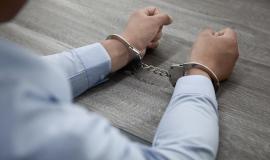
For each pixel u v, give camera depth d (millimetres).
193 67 783
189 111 664
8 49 375
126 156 425
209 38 828
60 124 365
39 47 918
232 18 1063
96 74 805
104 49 820
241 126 741
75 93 788
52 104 382
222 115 763
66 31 979
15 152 337
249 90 825
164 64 887
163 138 633
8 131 343
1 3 378
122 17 1045
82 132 372
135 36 862
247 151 690
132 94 809
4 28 970
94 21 1023
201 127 639
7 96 353
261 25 1037
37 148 344
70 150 357
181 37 974
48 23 1004
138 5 1102
